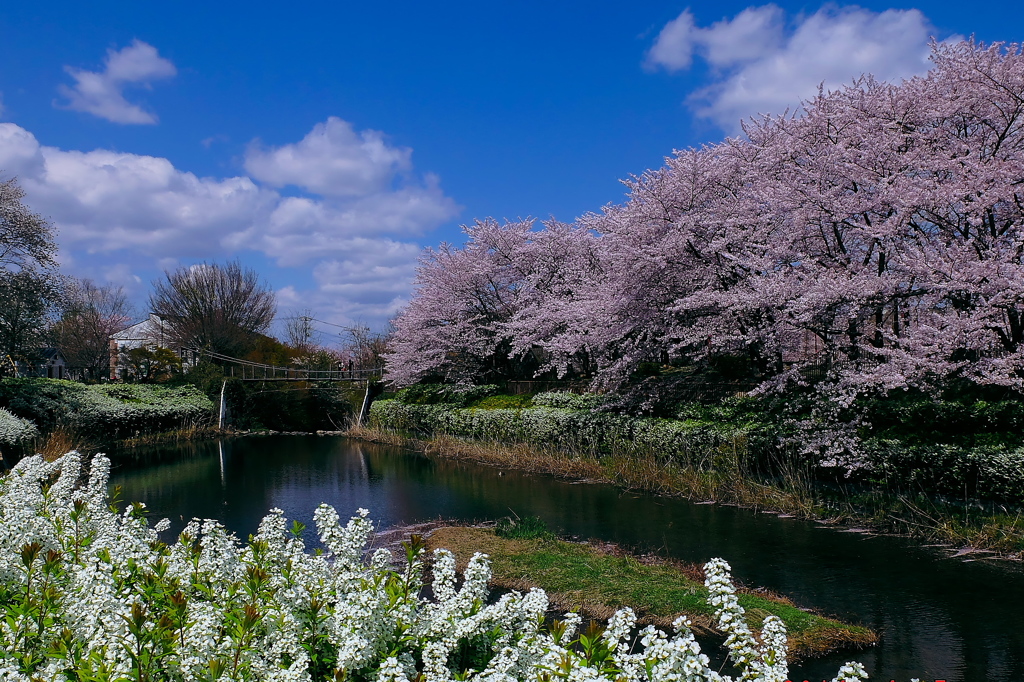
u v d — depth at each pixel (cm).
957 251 1033
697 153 1469
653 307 1501
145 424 2477
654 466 1348
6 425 1437
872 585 735
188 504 1297
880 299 1112
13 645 285
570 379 2114
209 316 3769
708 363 1641
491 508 1193
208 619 288
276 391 3250
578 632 607
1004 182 991
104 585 302
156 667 271
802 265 1278
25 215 2094
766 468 1210
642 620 651
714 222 1374
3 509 419
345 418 3123
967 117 1161
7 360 2145
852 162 1186
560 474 1498
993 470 888
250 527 1086
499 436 1961
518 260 2316
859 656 563
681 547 902
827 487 1120
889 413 1048
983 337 989
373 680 298
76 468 557
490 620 338
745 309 1288
